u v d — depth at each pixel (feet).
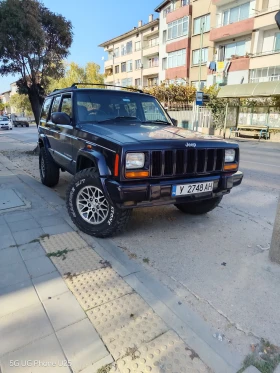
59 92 16.30
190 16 88.33
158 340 5.98
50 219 12.50
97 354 5.61
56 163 16.87
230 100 64.08
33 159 30.45
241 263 9.20
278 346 5.94
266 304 7.20
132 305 7.04
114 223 10.17
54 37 32.71
